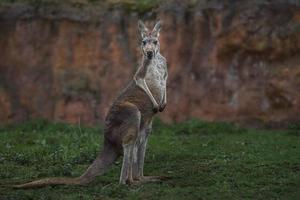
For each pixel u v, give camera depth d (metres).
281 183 10.58
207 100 17.94
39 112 18.78
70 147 14.12
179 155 13.10
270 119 17.28
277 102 17.31
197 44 18.20
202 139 15.38
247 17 17.69
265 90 17.47
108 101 18.45
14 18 19.16
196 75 18.12
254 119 17.45
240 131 16.58
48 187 10.57
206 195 9.98
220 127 16.77
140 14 18.69
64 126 17.55
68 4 19.20
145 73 10.93
